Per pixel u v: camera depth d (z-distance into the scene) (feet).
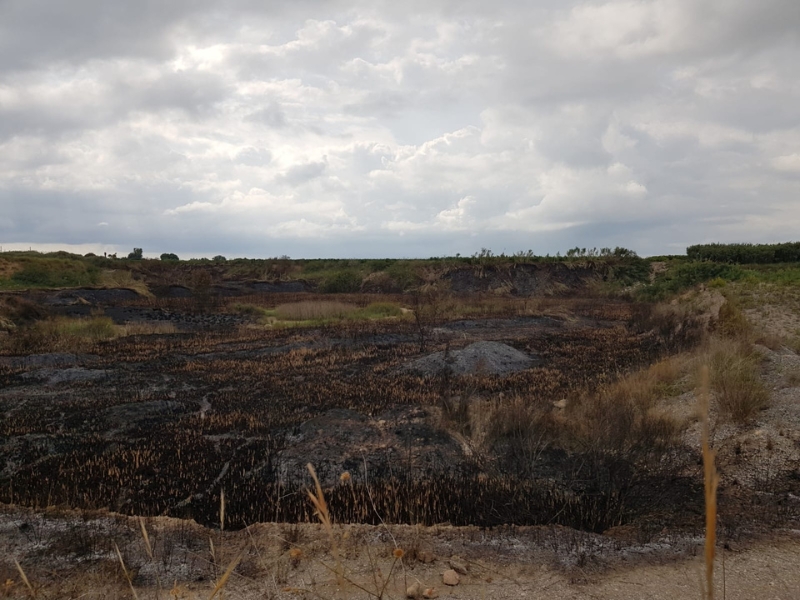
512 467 25.71
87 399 40.40
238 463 27.09
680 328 60.59
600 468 24.21
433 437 29.66
